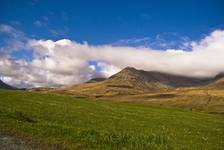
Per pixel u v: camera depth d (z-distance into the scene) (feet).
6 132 93.09
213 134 148.87
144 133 120.67
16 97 229.45
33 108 171.12
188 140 113.60
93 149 82.28
